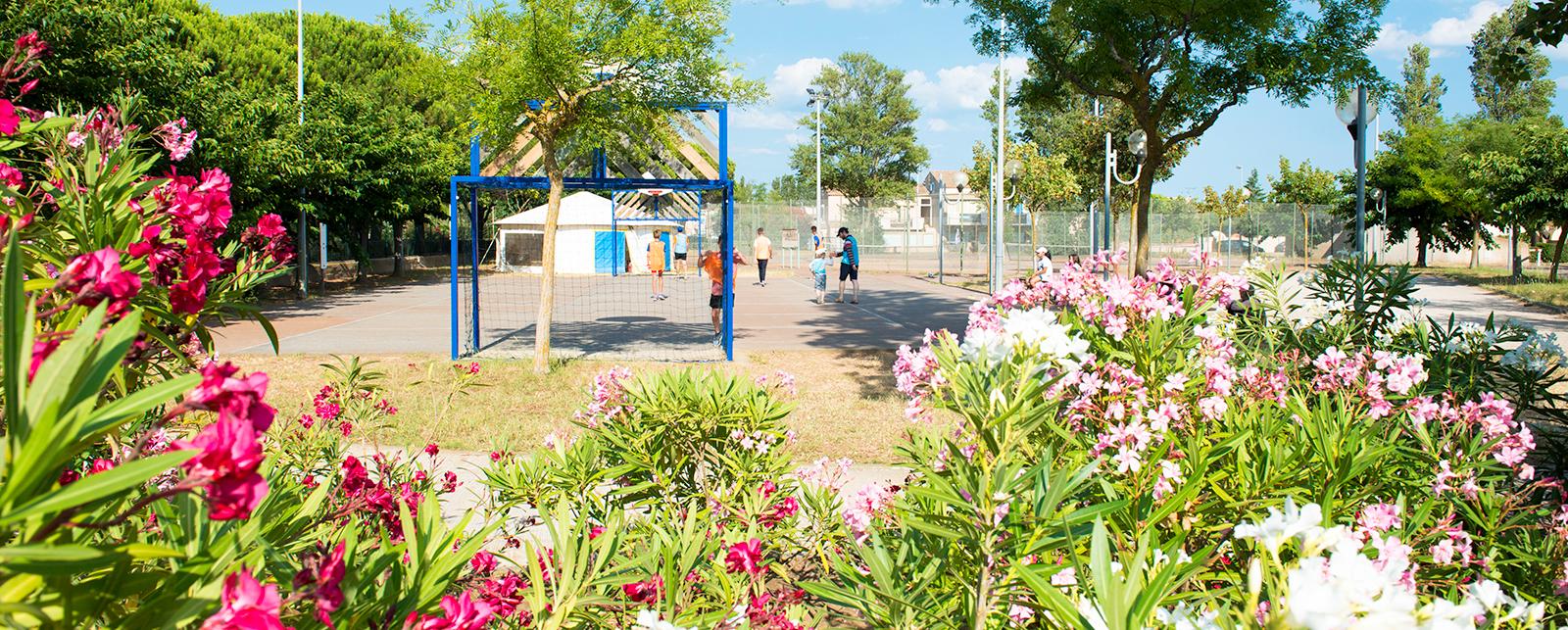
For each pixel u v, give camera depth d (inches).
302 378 408.5
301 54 946.7
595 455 165.3
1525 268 1593.3
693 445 168.4
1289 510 53.3
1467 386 180.5
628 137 491.8
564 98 454.9
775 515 152.9
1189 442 104.7
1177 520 102.0
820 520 151.9
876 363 482.3
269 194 791.1
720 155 495.2
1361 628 43.0
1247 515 100.8
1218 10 523.2
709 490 165.0
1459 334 196.9
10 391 35.9
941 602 88.4
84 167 80.0
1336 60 539.8
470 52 435.8
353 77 1262.3
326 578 55.6
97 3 532.4
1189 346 133.6
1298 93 558.3
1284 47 543.8
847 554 126.6
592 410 172.4
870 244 1819.6
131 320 39.4
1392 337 200.2
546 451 159.8
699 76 458.3
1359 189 373.4
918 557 94.3
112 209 73.8
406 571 67.3
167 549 40.6
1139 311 136.6
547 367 444.8
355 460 116.7
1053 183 1424.7
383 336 591.8
